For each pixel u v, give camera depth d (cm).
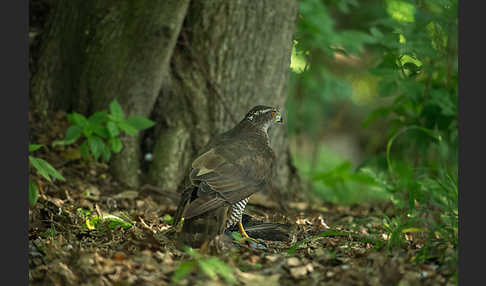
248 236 849
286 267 701
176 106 1150
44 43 1131
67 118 1123
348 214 1083
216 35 1124
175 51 1145
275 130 1202
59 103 1138
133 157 1126
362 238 814
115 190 1073
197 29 1126
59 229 825
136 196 1048
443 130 1170
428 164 1255
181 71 1145
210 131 1148
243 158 804
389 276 656
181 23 1060
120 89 1091
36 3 1161
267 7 1119
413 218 814
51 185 1008
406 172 976
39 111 1119
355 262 731
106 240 789
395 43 1075
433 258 738
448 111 1140
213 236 720
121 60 1072
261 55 1140
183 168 1139
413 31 1105
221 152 802
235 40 1127
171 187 1123
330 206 1200
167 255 723
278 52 1154
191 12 1123
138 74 1080
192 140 1148
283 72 1179
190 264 629
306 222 966
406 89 1152
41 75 1125
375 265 705
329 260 735
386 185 1021
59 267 671
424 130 1109
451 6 1109
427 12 1199
